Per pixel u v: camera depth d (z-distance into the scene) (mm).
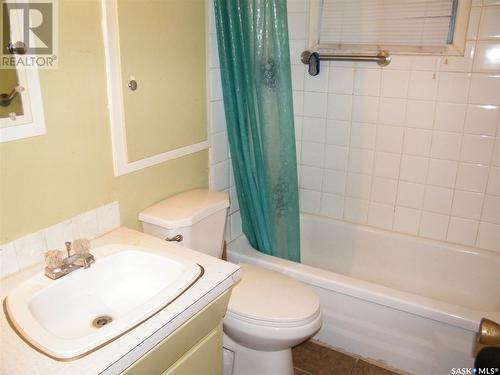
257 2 1808
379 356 1973
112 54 1441
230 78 1930
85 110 1394
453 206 2236
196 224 1662
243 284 1764
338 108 2385
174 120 1784
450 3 1981
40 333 959
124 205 1614
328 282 1957
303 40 2365
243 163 2037
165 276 1287
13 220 1235
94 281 1269
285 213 2176
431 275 2342
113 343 934
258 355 1721
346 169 2473
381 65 2193
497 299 2154
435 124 2156
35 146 1257
